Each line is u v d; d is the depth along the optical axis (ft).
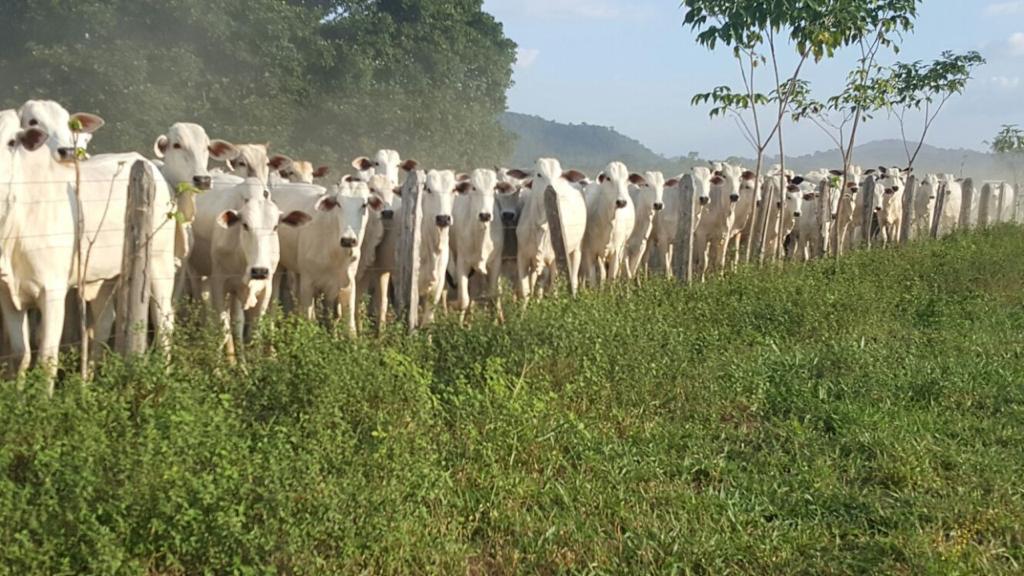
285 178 44.62
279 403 21.26
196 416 17.93
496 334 27.40
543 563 17.62
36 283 23.56
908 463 22.20
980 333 36.45
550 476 20.95
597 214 44.45
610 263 45.52
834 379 28.89
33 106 26.05
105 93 59.26
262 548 15.52
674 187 51.29
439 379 25.43
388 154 49.49
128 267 22.72
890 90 59.57
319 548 16.37
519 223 41.01
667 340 29.12
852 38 50.96
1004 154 106.93
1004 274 50.11
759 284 39.32
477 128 84.69
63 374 23.66
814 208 63.57
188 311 29.25
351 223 31.99
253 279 29.14
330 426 20.33
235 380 21.76
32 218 23.35
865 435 23.90
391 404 21.52
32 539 14.55
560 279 36.22
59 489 15.29
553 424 22.76
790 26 49.52
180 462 16.28
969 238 61.98
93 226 25.44
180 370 20.76
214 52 65.67
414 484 18.45
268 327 25.32
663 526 18.88
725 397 26.89
